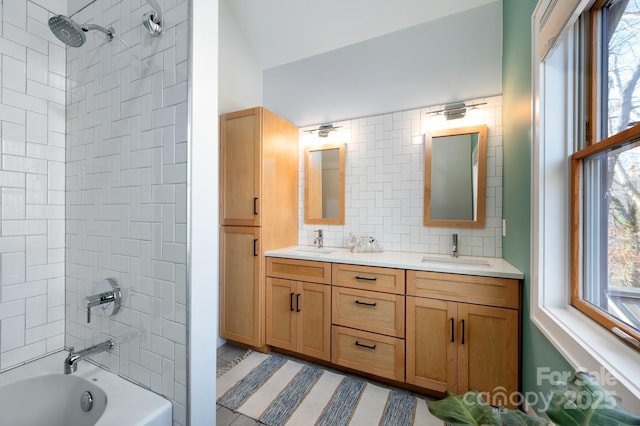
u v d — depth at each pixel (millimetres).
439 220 2252
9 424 1169
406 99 2348
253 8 2406
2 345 1271
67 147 1472
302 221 2803
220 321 2424
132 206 1211
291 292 2209
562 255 1140
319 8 2264
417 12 2100
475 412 565
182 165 1067
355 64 2465
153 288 1148
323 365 2127
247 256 2322
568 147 1113
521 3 1476
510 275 1529
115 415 1020
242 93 2604
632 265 791
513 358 1530
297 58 2652
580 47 1042
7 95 1272
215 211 1170
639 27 754
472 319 1634
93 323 1360
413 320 1790
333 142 2662
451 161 2225
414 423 1532
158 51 1125
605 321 880
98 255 1337
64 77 1471
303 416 1580
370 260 1949
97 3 1324
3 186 1268
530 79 1328
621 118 834
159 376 1133
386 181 2459
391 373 1840
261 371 2037
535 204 1204
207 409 1126
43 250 1401
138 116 1187
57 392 1257
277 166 2475
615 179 864
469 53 2088
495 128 2080
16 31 1296
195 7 1061
